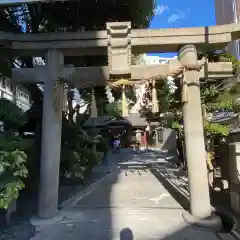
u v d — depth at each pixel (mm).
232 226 5000
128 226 5125
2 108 5465
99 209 6359
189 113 5473
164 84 6555
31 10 7016
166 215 5812
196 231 4824
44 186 5539
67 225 5199
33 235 4684
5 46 5746
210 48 5711
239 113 7793
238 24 5379
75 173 9195
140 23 7539
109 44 5484
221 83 7375
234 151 5941
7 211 5176
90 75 5641
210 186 7512
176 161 16578
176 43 5477
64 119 9055
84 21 7441
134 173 13023
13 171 4441
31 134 7715
